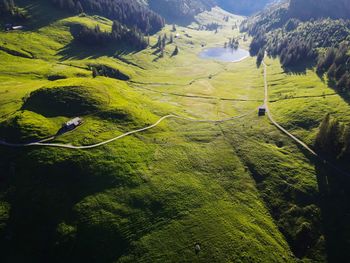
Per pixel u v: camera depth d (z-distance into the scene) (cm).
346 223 9331
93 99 13012
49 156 9844
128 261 7731
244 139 13025
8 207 8550
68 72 17438
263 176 10950
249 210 9575
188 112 15550
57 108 12150
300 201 10000
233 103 17412
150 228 8494
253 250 8262
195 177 10438
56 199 8794
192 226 8631
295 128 13525
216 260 7869
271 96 17988
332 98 15662
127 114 12800
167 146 11694
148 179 9881
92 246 7925
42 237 8050
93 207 8712
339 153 11275
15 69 17312
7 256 7762
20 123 10812
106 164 9975
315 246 8812
